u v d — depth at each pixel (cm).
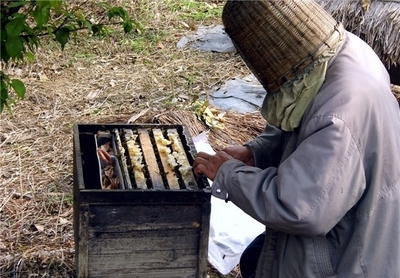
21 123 452
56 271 315
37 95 495
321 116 196
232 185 210
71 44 590
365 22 421
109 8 255
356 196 197
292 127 208
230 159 220
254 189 205
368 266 207
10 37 202
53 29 241
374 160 199
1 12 207
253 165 245
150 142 257
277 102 209
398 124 207
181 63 569
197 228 223
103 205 213
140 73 548
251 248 254
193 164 231
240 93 507
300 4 204
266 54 206
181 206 219
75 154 245
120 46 598
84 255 218
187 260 227
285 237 214
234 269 325
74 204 260
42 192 376
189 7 704
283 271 215
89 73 544
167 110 476
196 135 429
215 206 351
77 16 249
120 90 514
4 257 320
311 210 192
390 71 446
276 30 203
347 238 208
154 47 601
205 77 540
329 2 434
